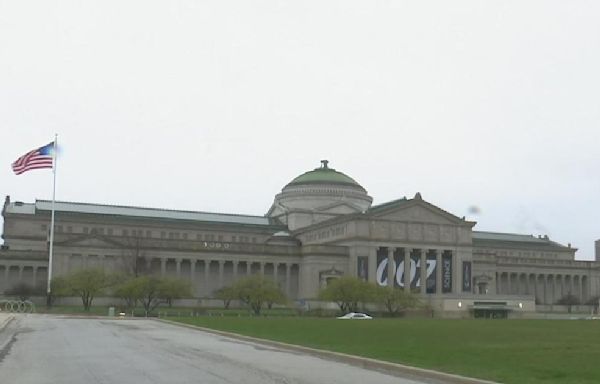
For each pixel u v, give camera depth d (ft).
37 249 504.43
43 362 94.38
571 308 573.33
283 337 146.10
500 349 113.50
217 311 406.41
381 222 517.14
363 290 403.13
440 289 526.98
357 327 194.90
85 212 531.91
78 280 379.76
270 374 82.12
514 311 472.03
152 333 168.55
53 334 158.40
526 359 96.27
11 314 293.64
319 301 445.37
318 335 153.79
